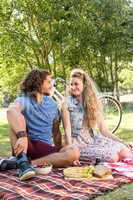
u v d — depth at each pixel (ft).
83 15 38.29
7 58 41.91
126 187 12.58
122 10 39.58
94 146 15.80
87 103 16.02
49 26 38.86
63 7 38.01
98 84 42.65
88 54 40.73
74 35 38.55
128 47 40.81
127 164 15.17
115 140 16.57
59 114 15.62
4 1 39.45
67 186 12.47
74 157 14.55
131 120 30.12
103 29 39.34
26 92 15.02
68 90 16.37
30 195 11.70
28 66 43.16
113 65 44.01
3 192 11.93
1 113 43.98
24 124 14.33
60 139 15.80
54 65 41.01
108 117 25.95
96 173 13.28
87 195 11.65
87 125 16.07
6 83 49.49
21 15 39.63
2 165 14.23
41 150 14.64
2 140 23.00
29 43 40.09
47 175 13.65
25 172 13.00
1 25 39.81
